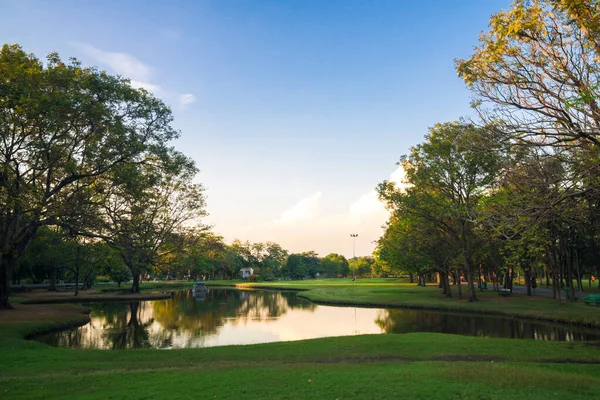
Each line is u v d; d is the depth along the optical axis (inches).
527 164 619.8
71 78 939.3
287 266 6658.5
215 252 2849.4
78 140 1056.8
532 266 1886.1
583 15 504.1
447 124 1606.8
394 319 1446.9
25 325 1119.6
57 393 454.6
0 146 1037.2
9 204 979.9
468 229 1763.0
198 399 404.2
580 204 644.1
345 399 390.9
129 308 1962.4
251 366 616.7
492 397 393.7
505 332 1099.3
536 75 571.2
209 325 1379.2
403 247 2100.1
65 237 1173.7
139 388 461.4
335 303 2103.8
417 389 421.4
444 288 2117.4
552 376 480.1
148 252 1192.8
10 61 935.0
